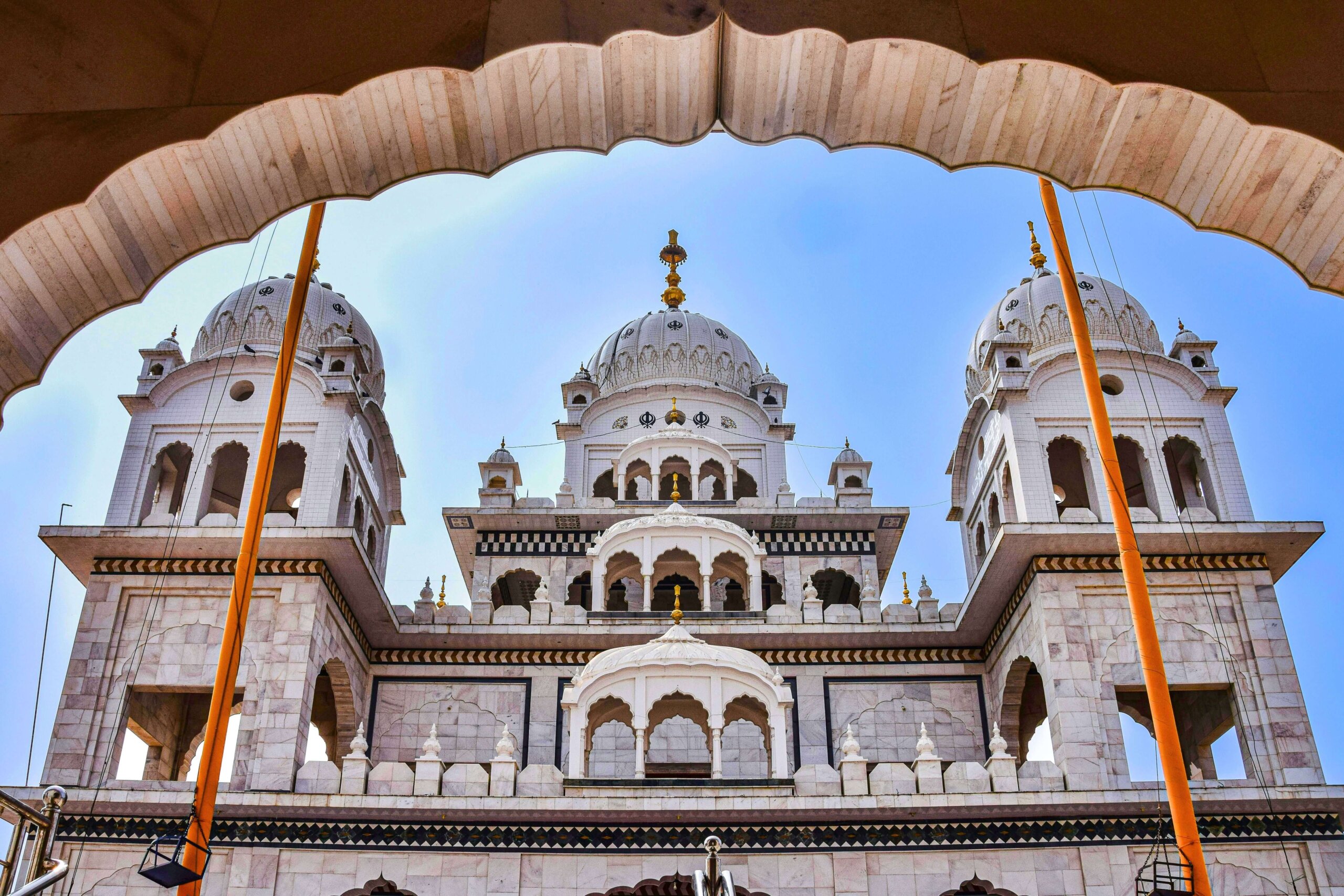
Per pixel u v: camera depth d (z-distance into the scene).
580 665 30.89
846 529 35.88
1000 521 30.47
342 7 10.14
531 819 24.52
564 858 24.25
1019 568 28.05
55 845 23.98
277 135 10.12
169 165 9.72
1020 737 32.16
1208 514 29.17
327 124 10.20
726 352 43.97
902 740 29.95
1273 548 27.41
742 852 24.27
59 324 10.16
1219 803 24.50
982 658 30.95
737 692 26.12
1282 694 25.97
